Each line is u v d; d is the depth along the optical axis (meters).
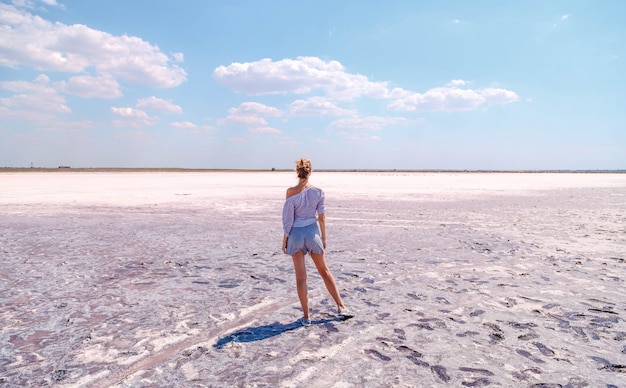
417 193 27.20
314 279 6.10
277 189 30.22
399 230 11.14
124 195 23.20
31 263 6.97
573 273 6.46
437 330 4.04
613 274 6.39
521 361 3.35
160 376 3.06
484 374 3.12
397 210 16.28
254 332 3.98
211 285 5.70
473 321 4.30
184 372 3.13
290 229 4.25
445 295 5.26
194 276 6.19
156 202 19.11
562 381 3.01
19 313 4.49
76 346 3.62
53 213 14.44
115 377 3.04
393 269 6.72
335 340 3.78
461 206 18.20
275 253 7.97
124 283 5.77
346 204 18.83
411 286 5.70
